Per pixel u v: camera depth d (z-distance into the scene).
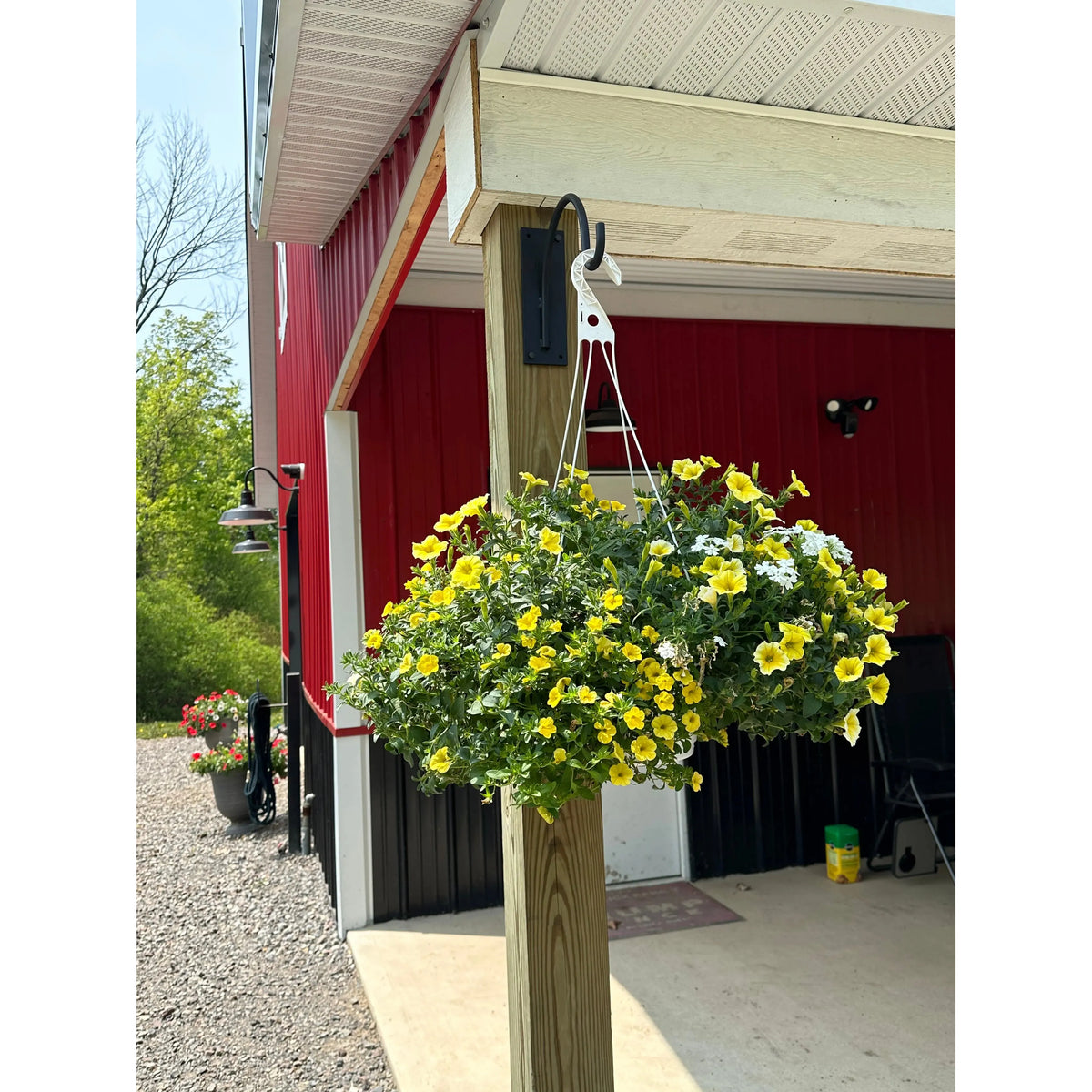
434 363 4.52
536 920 1.71
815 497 5.04
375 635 1.52
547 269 1.80
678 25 1.72
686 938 3.96
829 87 1.96
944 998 3.33
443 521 1.61
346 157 2.71
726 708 1.45
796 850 4.90
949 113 2.08
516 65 1.79
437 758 1.38
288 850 6.22
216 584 18.12
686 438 4.84
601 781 1.37
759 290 4.90
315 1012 3.71
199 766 7.12
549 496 1.62
